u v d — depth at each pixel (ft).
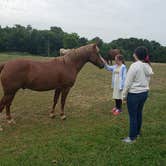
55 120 27.12
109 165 16.33
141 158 17.16
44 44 260.42
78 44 186.39
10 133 23.08
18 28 269.64
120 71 28.30
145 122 25.49
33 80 24.64
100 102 36.45
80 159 17.22
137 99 18.94
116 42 187.93
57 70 25.81
